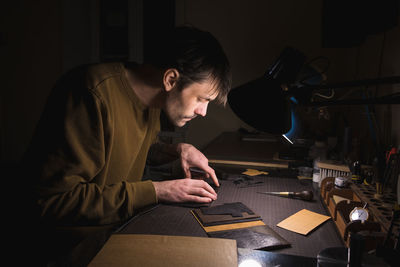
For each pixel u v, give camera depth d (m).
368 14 1.72
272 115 0.86
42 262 0.98
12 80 4.22
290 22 3.31
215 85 0.91
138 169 1.23
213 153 2.11
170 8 3.61
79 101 0.88
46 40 4.10
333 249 0.65
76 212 0.84
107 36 4.14
